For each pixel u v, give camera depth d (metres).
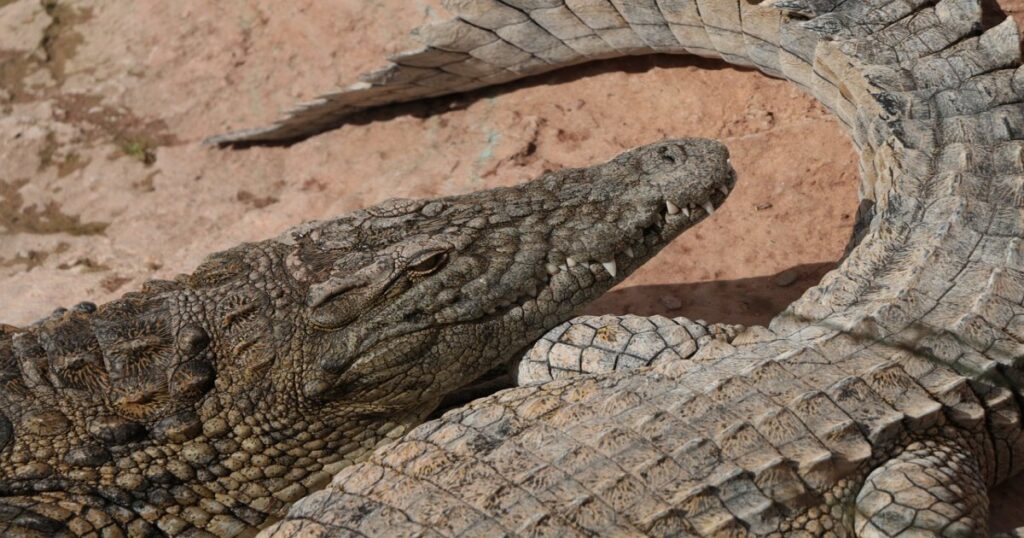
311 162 16.91
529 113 16.00
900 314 10.23
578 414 9.84
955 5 13.01
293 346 10.84
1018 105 11.94
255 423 10.84
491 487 9.23
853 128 12.98
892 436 9.53
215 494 10.95
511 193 11.86
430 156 16.05
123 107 18.88
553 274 11.45
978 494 9.46
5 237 17.08
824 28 12.98
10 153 18.48
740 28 13.70
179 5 20.05
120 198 17.33
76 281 15.75
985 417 9.86
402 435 11.54
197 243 16.08
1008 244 10.57
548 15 14.70
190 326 10.91
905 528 8.96
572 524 8.85
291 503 11.31
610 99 15.76
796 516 9.16
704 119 15.10
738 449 9.29
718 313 13.08
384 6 18.45
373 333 10.82
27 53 20.16
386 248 11.15
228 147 17.72
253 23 19.30
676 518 8.89
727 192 11.97
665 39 14.65
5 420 10.60
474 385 12.37
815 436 9.39
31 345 11.17
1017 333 10.01
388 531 9.07
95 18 20.44
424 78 15.89
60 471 10.50
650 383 10.09
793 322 10.83
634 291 13.67
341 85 17.91
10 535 10.07
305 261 11.23
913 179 11.50
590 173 12.03
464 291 11.05
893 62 12.59
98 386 10.76
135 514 10.69
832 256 13.25
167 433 10.62
